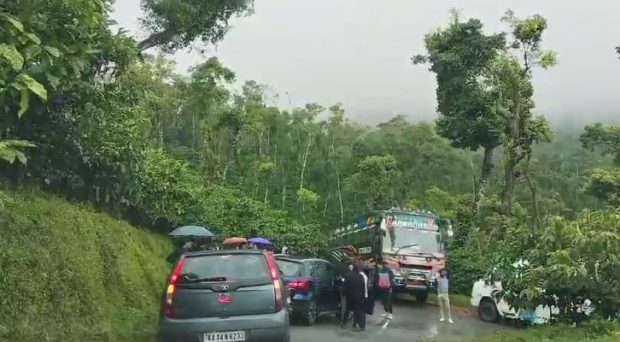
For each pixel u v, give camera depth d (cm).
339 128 6481
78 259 1157
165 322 877
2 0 620
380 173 5259
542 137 2945
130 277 1406
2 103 572
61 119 1188
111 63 1168
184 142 5216
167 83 4412
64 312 1042
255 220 3256
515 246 1384
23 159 525
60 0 686
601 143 4216
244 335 870
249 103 5562
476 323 2030
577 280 1208
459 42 3033
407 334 1623
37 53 585
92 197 1544
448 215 3962
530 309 1329
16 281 966
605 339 996
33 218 1107
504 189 2823
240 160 5125
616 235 1195
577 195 5931
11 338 906
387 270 2045
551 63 2806
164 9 1991
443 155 6425
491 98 2984
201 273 895
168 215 2164
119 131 1521
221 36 2116
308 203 5484
